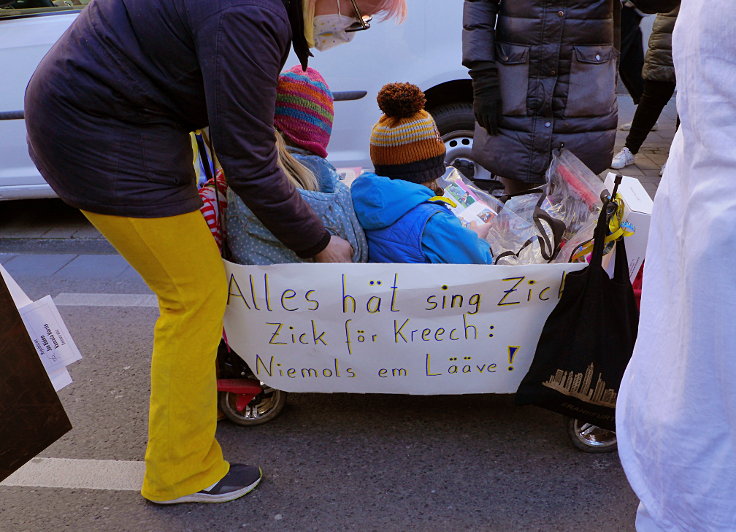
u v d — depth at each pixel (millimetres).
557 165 2559
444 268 2002
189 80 1678
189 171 1834
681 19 1070
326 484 2242
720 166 994
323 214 2111
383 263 2072
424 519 2088
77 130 1685
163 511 2160
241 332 2160
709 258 1001
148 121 1710
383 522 2084
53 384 1584
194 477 2131
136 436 2557
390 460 2336
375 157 2367
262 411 2521
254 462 2344
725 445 1048
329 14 1830
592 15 2834
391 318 2088
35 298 3703
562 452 2340
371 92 4055
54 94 1671
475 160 3320
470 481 2230
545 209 2461
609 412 2090
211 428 2092
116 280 3883
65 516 2174
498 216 2520
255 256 2119
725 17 957
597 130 3004
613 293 2004
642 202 2242
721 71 975
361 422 2523
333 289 2033
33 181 4316
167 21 1604
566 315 2045
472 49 2984
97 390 2848
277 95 2135
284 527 2078
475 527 2051
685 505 1116
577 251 2148
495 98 3010
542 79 2938
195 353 1944
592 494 2162
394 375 2213
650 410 1176
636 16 5285
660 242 1203
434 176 2371
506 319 2104
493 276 2016
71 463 2422
